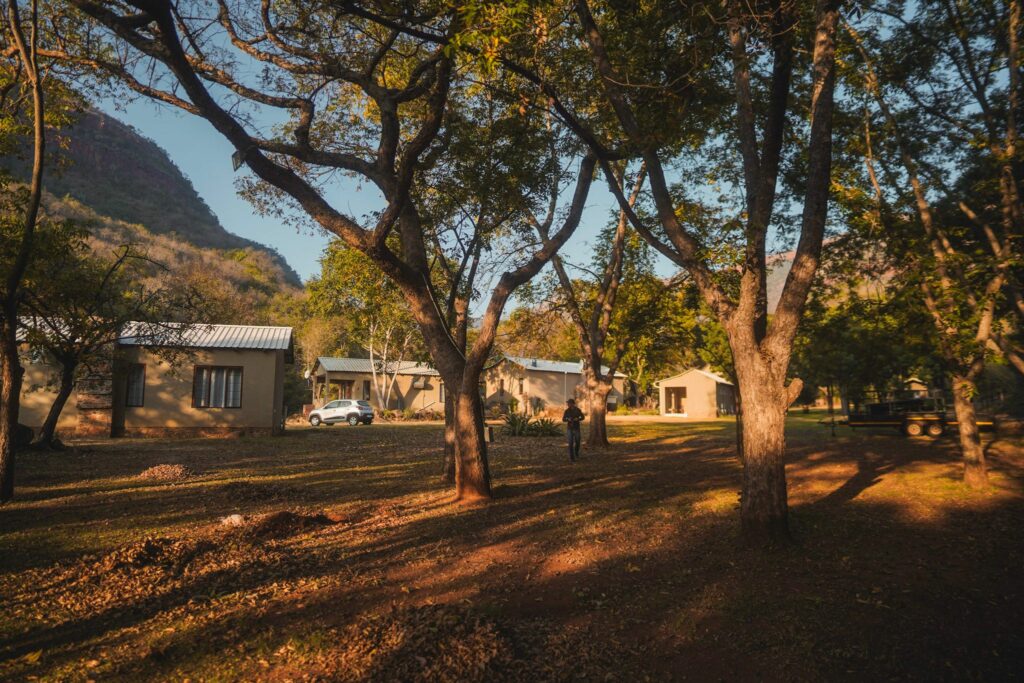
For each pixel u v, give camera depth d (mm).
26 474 12914
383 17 8273
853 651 4461
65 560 6504
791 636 4691
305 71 9203
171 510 9141
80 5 7691
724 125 11602
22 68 10562
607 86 8367
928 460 14547
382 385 45812
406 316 19250
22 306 15672
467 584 5824
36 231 11891
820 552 6770
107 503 9688
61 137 12414
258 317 58719
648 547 7051
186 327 20500
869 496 10000
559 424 32688
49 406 23078
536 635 4676
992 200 10422
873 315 12023
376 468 14320
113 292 18094
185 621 4902
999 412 28234
